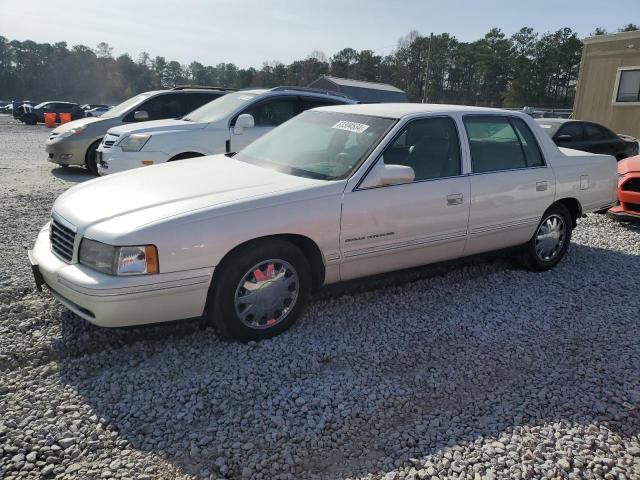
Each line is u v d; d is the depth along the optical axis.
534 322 4.08
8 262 4.82
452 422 2.81
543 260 5.24
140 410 2.81
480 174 4.53
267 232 3.42
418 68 96.06
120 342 3.52
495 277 5.09
